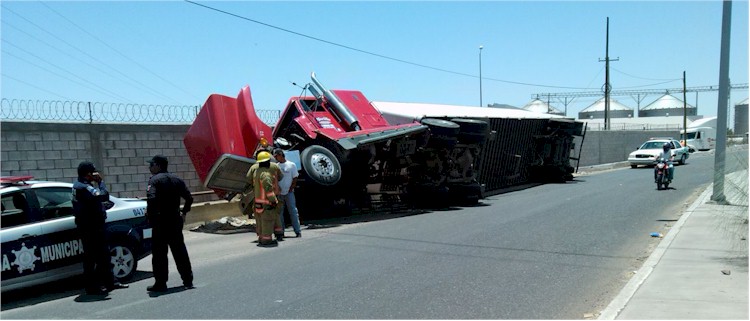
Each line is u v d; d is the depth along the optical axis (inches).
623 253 359.9
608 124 1851.6
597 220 496.1
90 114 449.7
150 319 240.8
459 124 631.8
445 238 413.4
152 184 285.0
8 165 403.9
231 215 539.5
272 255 369.1
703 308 233.5
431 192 597.3
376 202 631.8
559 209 571.5
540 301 257.4
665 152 772.0
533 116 942.4
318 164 500.1
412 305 251.6
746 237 339.9
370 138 529.7
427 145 597.0
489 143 754.8
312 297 266.5
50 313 254.4
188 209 296.4
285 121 567.8
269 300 263.6
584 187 834.2
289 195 436.5
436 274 305.9
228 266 339.9
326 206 527.5
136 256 311.1
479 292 271.6
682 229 429.1
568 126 965.2
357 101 606.5
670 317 223.0
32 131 417.7
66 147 437.1
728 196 370.0
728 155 356.8
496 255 353.1
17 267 267.4
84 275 283.6
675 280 279.3
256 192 407.8
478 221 495.5
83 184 279.1
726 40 560.4
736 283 272.1
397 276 302.5
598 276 302.4
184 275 291.0
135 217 314.3
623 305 239.3
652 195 701.9
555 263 331.6
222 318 239.5
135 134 483.5
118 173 471.5
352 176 549.6
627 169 1307.8
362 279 297.3
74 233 289.4
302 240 422.0
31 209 279.3
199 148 476.1
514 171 852.0
